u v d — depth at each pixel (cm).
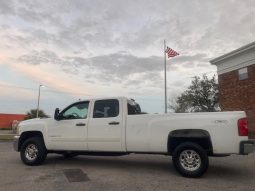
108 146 964
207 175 880
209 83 4606
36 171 945
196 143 852
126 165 1051
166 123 888
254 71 2466
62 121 1045
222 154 844
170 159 1190
